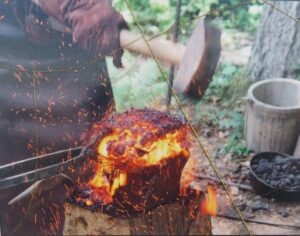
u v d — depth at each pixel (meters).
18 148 2.44
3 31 2.29
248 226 2.74
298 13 4.18
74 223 2.11
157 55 1.79
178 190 2.10
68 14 2.11
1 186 1.97
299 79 4.20
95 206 2.05
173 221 2.09
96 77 2.54
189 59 1.67
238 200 3.00
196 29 1.68
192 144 3.75
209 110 4.18
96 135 2.10
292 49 4.21
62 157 2.14
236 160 3.52
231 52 5.21
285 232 2.69
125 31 2.03
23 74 2.36
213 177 3.29
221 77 4.66
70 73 2.45
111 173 1.99
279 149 3.56
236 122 4.02
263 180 3.06
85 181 2.18
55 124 2.48
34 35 2.29
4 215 2.43
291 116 3.42
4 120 2.38
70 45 2.39
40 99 2.42
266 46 4.36
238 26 5.81
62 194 2.46
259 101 3.54
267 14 4.35
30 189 2.17
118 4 5.71
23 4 2.26
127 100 4.32
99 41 2.06
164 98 4.23
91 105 2.56
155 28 5.56
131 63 4.67
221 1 6.05
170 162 1.96
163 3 5.78
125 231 1.99
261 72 4.41
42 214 2.47
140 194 1.97
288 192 2.93
